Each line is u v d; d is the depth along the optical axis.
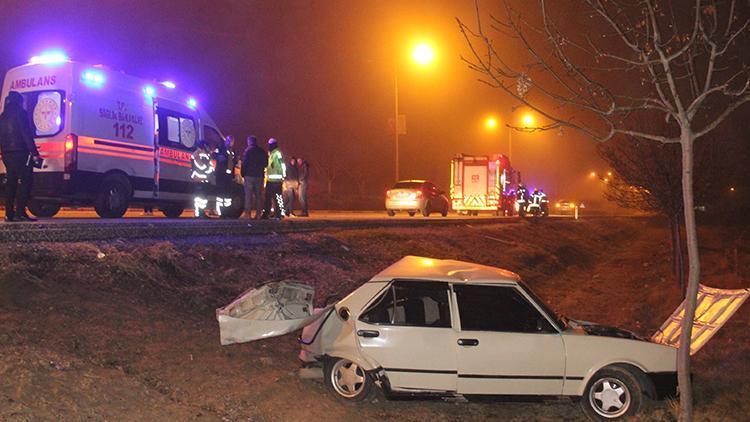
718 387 7.85
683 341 5.25
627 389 6.60
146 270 9.46
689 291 5.16
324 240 14.83
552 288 18.59
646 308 14.97
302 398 6.70
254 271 11.23
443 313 6.76
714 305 8.41
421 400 6.66
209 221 13.05
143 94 13.64
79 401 5.29
